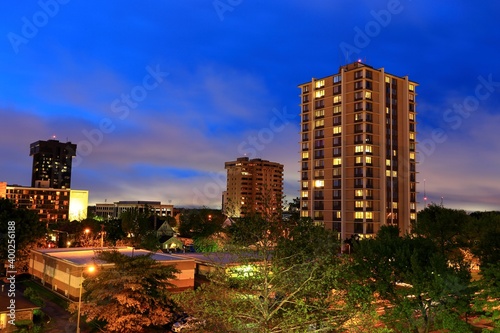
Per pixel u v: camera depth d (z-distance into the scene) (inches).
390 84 4515.3
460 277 1161.4
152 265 1414.9
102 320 1476.4
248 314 765.9
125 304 1278.3
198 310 794.2
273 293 823.1
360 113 4286.4
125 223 3885.3
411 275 1157.1
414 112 4660.4
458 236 2133.4
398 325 1212.5
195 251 3400.6
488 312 1123.3
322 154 4549.7
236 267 800.9
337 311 813.9
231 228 832.9
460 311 1140.5
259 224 787.4
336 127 4446.4
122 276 1298.0
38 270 2301.9
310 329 776.9
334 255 844.6
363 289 849.5
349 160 4325.8
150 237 3117.6
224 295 781.9
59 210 7017.7
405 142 4534.9
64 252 2279.8
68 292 1903.3
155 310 1307.8
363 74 4306.1
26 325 1499.8
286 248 798.5
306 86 4835.1
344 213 4259.4
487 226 1985.7
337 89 4495.6
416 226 2310.5
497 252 1546.5
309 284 775.7
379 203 4254.4
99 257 1469.0
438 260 1186.6
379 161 4311.0
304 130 4781.0
